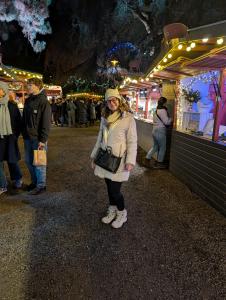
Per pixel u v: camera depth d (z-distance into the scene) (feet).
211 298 6.19
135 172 16.60
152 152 18.75
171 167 16.63
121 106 8.27
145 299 6.14
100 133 9.06
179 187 13.79
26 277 6.78
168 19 59.93
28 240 8.46
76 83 91.35
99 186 13.84
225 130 11.39
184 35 10.18
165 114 17.01
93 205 11.32
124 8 73.72
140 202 11.70
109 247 8.16
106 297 6.18
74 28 88.94
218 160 10.73
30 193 12.46
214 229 9.33
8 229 9.12
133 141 8.39
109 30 82.38
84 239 8.57
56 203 11.43
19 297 6.13
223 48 8.91
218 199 10.77
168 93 18.20
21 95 37.96
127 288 6.48
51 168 17.37
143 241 8.52
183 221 9.93
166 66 13.07
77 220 9.89
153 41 67.41
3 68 22.20
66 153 22.44
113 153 8.36
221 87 11.02
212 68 11.50
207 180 11.68
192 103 14.98
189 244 8.39
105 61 87.25
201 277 6.90
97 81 94.22
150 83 23.81
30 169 12.48
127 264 7.36
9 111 11.60
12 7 61.77
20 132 12.33
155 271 7.10
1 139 11.59
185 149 14.20
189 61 11.35
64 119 48.83
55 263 7.35
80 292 6.32
